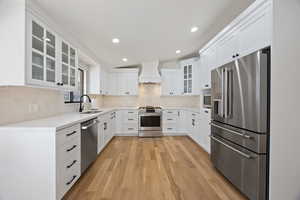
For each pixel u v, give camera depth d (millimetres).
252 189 1705
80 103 3510
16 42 1618
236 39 2227
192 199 1832
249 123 1750
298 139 1571
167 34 3002
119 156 3193
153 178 2309
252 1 2018
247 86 1775
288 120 1563
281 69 1558
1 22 1625
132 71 5309
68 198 1846
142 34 2939
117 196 1885
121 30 2719
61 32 2398
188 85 4879
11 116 1785
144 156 3195
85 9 2023
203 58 3584
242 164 1872
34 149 1579
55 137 1592
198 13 2281
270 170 1570
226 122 2217
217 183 2182
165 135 5043
